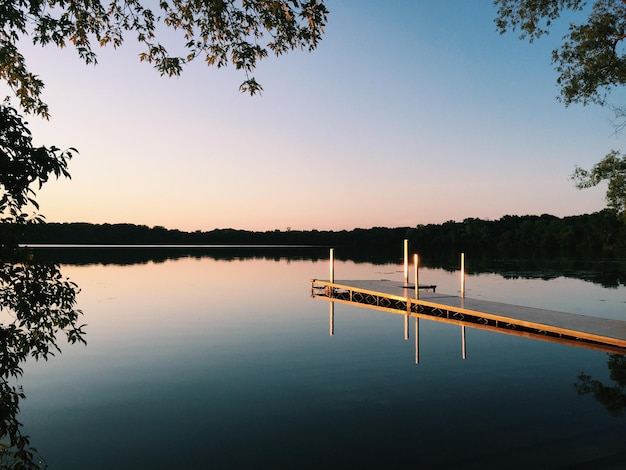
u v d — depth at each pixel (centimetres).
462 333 1324
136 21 675
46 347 442
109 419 704
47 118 578
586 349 1113
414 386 853
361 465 561
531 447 600
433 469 550
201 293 2281
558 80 1405
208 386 859
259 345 1200
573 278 2842
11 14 456
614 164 1488
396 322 1548
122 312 1717
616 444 604
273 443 619
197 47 691
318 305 1950
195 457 582
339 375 927
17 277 407
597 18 1295
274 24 642
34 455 588
